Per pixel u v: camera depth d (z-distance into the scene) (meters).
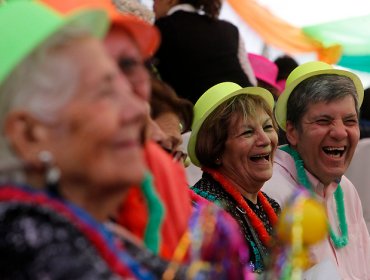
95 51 2.61
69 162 2.57
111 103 2.59
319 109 6.07
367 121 8.34
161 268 2.87
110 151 2.59
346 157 6.19
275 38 9.65
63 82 2.55
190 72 6.84
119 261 2.61
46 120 2.55
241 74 7.06
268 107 5.57
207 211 3.08
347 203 6.48
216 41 6.95
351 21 9.92
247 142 5.41
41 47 2.56
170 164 3.48
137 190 3.17
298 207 3.04
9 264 2.42
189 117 4.87
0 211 2.50
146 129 3.32
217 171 5.50
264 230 5.21
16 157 2.60
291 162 6.23
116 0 4.69
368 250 6.49
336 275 4.54
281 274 3.05
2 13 2.63
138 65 3.05
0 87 2.56
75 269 2.41
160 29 6.86
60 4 2.86
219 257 3.01
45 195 2.58
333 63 9.84
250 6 9.49
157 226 3.15
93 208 2.70
